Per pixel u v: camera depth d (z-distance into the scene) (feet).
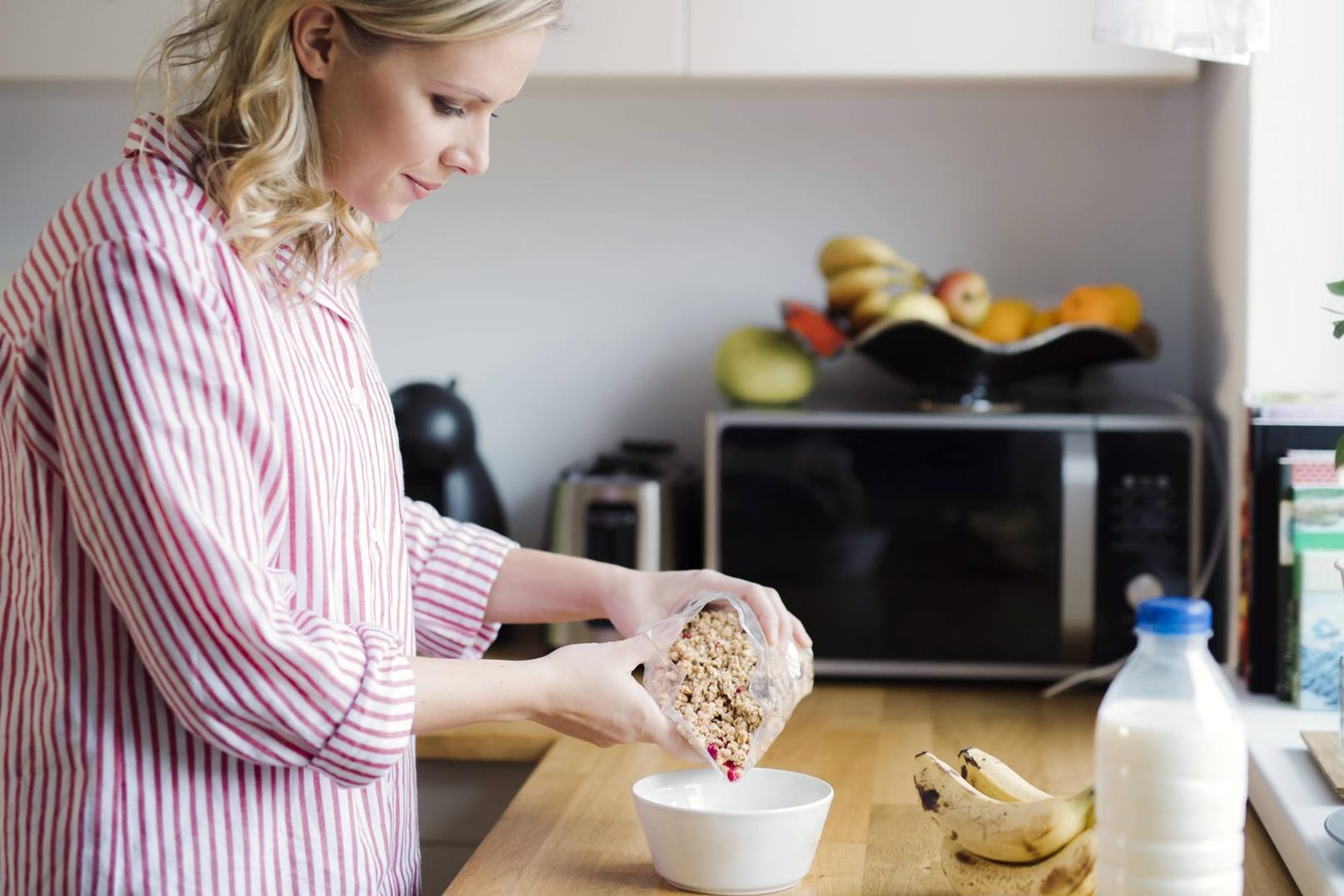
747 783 3.56
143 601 2.70
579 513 5.49
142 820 2.93
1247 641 4.71
